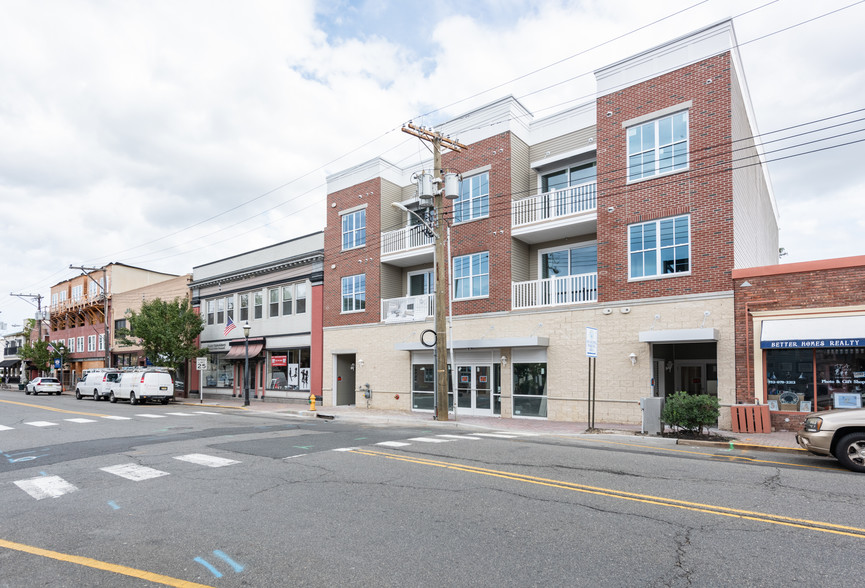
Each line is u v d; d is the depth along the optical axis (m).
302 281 30.44
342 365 28.17
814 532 5.90
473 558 5.18
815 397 14.36
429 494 7.57
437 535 5.83
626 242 18.12
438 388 18.84
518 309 20.62
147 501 7.38
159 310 34.88
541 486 8.03
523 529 6.02
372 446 12.02
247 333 28.38
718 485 8.12
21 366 70.62
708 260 16.38
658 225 17.53
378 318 25.95
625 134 18.48
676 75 17.48
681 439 13.37
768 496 7.46
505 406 20.53
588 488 7.90
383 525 6.18
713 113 16.64
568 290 19.62
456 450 11.45
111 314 49.66
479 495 7.51
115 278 50.47
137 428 16.30
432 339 23.30
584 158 21.19
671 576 4.75
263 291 32.91
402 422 19.06
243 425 17.42
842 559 5.12
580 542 5.60
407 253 24.72
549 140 22.25
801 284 14.74
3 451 12.12
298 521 6.36
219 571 4.92
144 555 5.33
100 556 5.32
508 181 21.61
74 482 8.68
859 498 7.37
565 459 10.34
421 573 4.83
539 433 15.51
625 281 18.00
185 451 11.47
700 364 19.69
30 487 8.40
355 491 7.76
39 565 5.11
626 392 17.59
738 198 17.00
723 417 15.64
